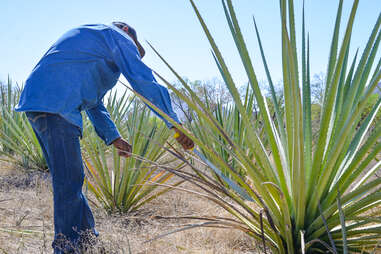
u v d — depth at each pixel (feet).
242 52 5.93
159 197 12.63
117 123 14.38
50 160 6.76
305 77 6.36
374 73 5.95
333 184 6.08
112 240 6.84
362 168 5.62
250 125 5.82
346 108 5.77
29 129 17.15
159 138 11.88
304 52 6.47
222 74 6.18
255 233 6.15
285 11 5.44
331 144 6.14
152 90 6.68
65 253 6.39
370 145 5.48
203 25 5.54
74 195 6.73
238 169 13.80
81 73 6.72
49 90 6.44
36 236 7.79
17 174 15.98
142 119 12.05
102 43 7.04
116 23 7.93
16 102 20.65
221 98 17.06
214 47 5.60
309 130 6.16
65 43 6.87
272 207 5.93
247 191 6.09
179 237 7.93
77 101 6.66
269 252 7.45
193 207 11.04
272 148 5.98
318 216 5.95
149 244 7.11
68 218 6.72
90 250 6.44
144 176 11.11
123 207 10.94
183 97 5.81
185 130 5.82
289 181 6.20
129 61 6.86
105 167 11.35
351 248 5.80
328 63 6.39
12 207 10.01
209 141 13.28
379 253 5.92
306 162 6.12
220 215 9.77
